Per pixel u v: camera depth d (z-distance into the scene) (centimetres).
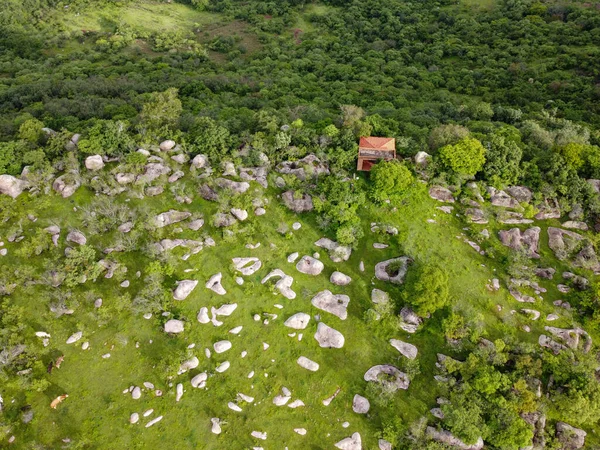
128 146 5538
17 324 4297
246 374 4072
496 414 3678
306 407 3906
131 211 5062
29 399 3916
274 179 5416
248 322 4372
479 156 5262
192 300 4484
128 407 3875
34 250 4741
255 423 3809
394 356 4181
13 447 3688
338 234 4812
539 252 4984
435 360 4141
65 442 3681
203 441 3725
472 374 3884
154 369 4075
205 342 4238
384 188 5138
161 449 3681
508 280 4712
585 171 5484
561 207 5256
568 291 4684
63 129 5753
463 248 4953
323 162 5519
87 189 5291
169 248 4834
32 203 5138
